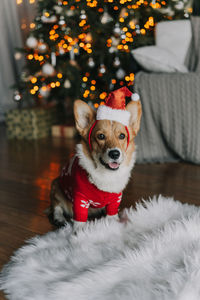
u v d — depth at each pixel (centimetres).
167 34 384
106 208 187
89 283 128
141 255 142
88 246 157
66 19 379
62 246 163
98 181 166
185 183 262
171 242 151
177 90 299
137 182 269
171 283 122
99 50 396
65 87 412
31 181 285
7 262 157
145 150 328
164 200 206
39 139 468
